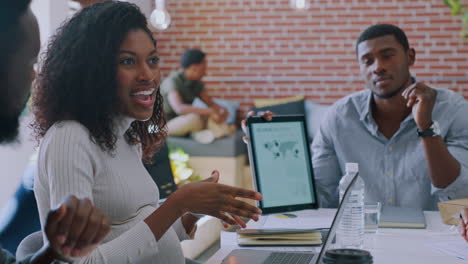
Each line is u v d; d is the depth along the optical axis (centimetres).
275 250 184
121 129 167
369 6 662
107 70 158
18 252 161
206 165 578
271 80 690
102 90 158
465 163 270
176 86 584
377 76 274
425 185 274
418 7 649
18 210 254
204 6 699
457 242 192
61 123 155
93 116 157
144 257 148
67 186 145
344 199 149
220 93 701
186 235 194
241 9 693
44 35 446
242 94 697
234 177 575
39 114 161
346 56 672
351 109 289
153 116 199
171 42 706
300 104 637
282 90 688
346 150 288
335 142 290
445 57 646
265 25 689
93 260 139
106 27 160
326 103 680
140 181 170
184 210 151
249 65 694
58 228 92
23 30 92
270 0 686
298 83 685
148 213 169
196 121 584
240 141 599
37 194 154
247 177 608
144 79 163
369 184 283
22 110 97
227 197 152
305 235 190
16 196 259
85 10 165
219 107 596
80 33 160
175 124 584
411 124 276
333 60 676
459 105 283
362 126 286
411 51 282
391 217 227
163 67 709
